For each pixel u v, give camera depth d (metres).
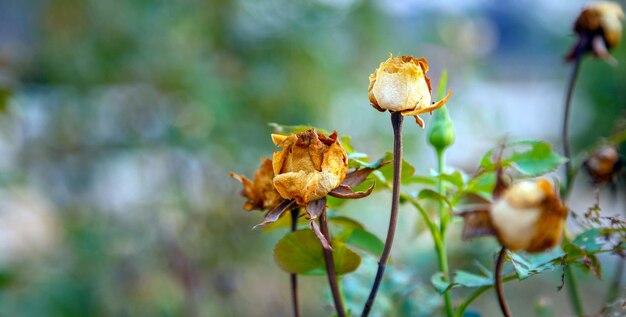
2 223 2.32
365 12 2.42
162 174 2.18
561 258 0.73
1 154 2.23
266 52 2.29
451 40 2.95
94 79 2.31
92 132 2.33
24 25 2.42
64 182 2.34
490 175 0.81
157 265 2.02
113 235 2.12
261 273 2.15
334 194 0.70
